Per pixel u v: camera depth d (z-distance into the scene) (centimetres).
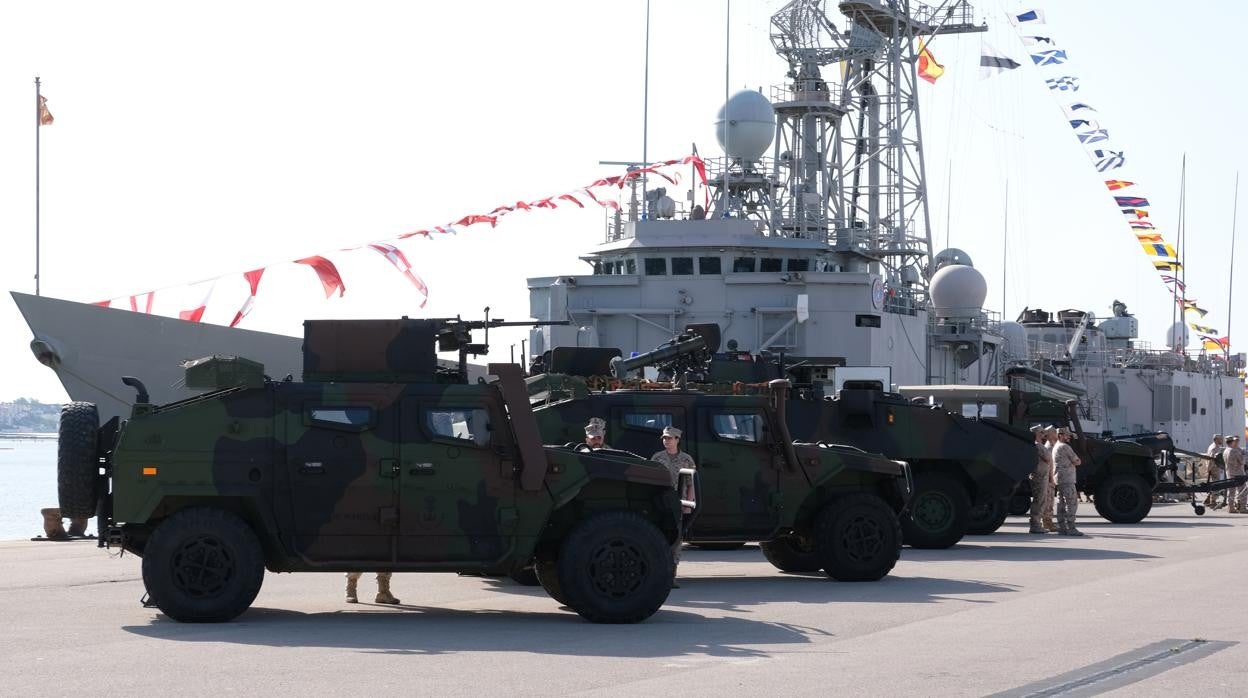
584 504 1391
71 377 2725
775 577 1816
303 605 1478
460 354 1458
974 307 4947
